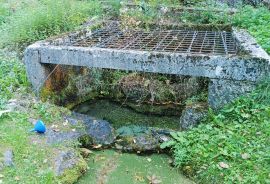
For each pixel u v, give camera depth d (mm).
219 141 4098
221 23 6977
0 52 6043
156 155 4387
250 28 6422
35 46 5039
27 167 3537
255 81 4395
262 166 3629
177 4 8023
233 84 4465
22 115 4461
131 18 6980
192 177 3859
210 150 3986
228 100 4535
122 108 5832
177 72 4574
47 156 3770
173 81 6105
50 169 3555
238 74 4391
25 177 3404
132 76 6262
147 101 6008
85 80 6020
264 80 4348
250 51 4617
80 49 4871
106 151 4434
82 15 7105
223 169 3688
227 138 4090
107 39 5809
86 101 5953
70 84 5734
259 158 3721
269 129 4043
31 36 6234
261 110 4367
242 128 4238
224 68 4402
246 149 3895
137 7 7609
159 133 4727
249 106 4449
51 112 4715
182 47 5301
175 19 7391
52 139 4121
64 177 3600
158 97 5992
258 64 4305
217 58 4387
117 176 3924
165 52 4621
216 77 4469
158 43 5559
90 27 6465
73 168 3775
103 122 4863
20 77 5371
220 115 4469
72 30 6262
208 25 6820
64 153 3879
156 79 6176
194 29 6863
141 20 7098
